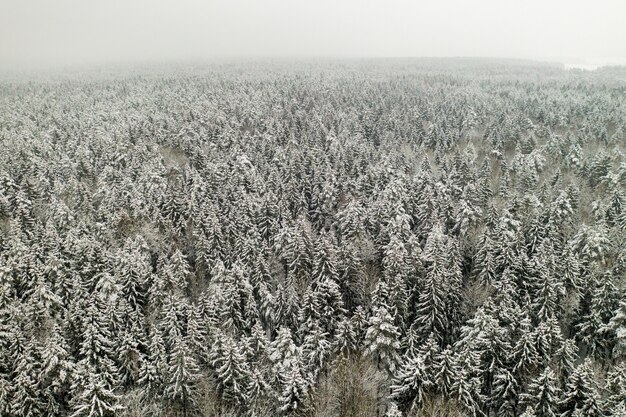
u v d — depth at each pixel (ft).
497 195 268.82
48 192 262.67
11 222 221.25
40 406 130.41
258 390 131.44
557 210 220.23
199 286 209.36
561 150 326.44
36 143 345.51
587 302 177.68
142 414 131.64
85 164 302.45
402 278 181.06
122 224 227.81
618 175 262.06
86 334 141.69
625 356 155.22
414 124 412.16
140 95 549.95
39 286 164.25
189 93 561.43
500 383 139.85
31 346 138.92
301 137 384.27
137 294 178.29
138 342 152.87
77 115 464.24
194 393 137.18
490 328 143.23
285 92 547.90
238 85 638.12
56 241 202.90
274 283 213.05
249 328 176.14
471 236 229.25
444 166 313.12
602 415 117.08
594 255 189.57
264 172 306.55
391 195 250.16
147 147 344.08
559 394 133.90
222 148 357.41
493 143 356.18
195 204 241.14
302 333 168.14
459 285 180.34
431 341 134.41
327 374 148.25
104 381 130.52
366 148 345.92
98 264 191.72
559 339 146.92
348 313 192.44
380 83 655.35
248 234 223.51
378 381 146.51
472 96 524.52
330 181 273.13
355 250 204.44
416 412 126.00
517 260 185.88
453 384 124.88
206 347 153.99
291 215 253.24
